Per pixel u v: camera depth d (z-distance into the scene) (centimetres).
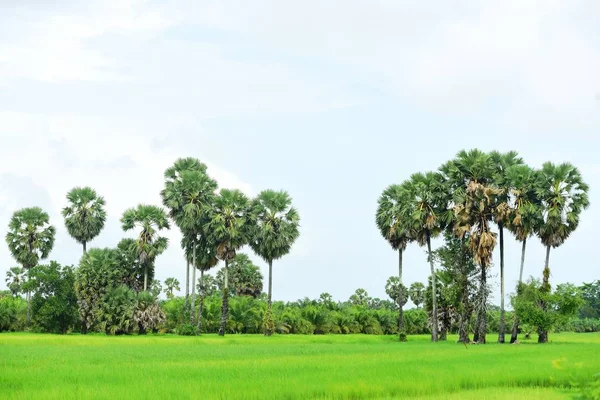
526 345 5941
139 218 8175
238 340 6544
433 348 5228
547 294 6788
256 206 7981
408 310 11075
